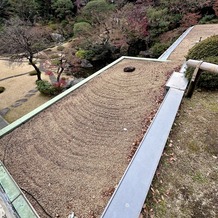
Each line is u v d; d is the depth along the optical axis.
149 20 10.70
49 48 12.60
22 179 2.30
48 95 7.83
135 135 2.87
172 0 11.26
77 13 16.52
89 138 2.92
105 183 2.16
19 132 3.13
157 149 2.38
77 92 4.30
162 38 10.61
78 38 12.38
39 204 1.99
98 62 11.35
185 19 10.75
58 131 3.12
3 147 2.84
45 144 2.85
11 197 2.04
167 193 1.95
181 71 4.33
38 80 8.54
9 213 1.86
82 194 2.06
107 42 10.77
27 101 7.51
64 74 10.05
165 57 5.90
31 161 2.56
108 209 1.73
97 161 2.48
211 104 3.37
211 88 3.74
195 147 2.52
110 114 3.46
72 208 1.93
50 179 2.27
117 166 2.37
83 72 10.45
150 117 3.22
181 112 3.18
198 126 2.87
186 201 1.88
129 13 11.03
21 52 8.19
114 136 2.91
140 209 1.73
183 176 2.13
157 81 4.49
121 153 2.56
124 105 3.70
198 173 2.18
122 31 10.73
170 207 1.83
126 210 1.72
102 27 11.09
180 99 3.33
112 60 11.27
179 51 6.31
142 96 3.94
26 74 10.02
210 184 2.05
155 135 2.59
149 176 2.04
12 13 14.91
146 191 1.89
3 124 6.18
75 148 2.74
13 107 7.15
